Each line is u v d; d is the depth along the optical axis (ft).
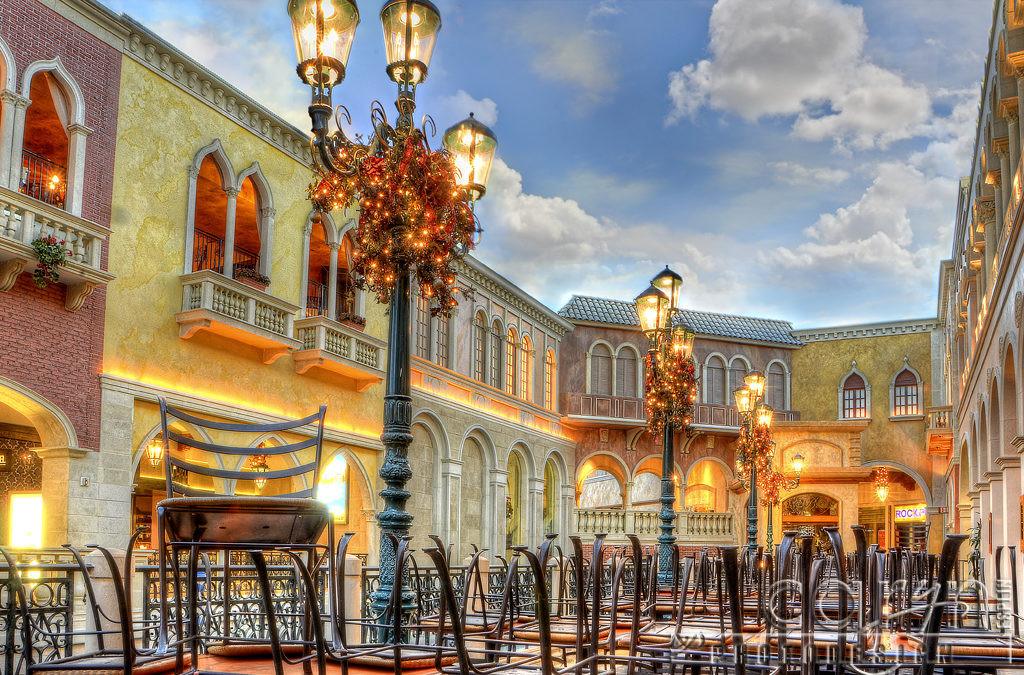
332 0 26.43
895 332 141.38
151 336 61.16
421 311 95.04
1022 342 47.09
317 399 76.38
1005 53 51.55
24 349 52.34
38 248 50.93
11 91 52.54
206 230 88.07
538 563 11.61
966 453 100.94
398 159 27.78
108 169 58.75
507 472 108.99
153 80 62.69
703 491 147.13
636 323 134.92
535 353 122.21
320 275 90.94
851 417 142.51
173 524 13.73
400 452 26.25
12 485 71.26
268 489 78.54
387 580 25.18
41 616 24.94
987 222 68.08
